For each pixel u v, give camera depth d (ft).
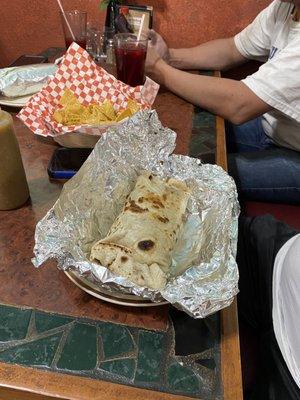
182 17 5.04
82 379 1.34
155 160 2.32
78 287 1.69
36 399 1.32
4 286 1.69
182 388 1.33
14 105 3.25
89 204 1.96
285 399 1.89
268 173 3.83
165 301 1.56
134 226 1.83
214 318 1.60
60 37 5.43
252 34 4.62
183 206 2.08
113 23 4.41
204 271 1.59
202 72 4.76
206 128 3.25
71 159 2.50
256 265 2.69
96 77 3.01
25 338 1.48
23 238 1.94
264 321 2.48
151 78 3.86
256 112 3.48
